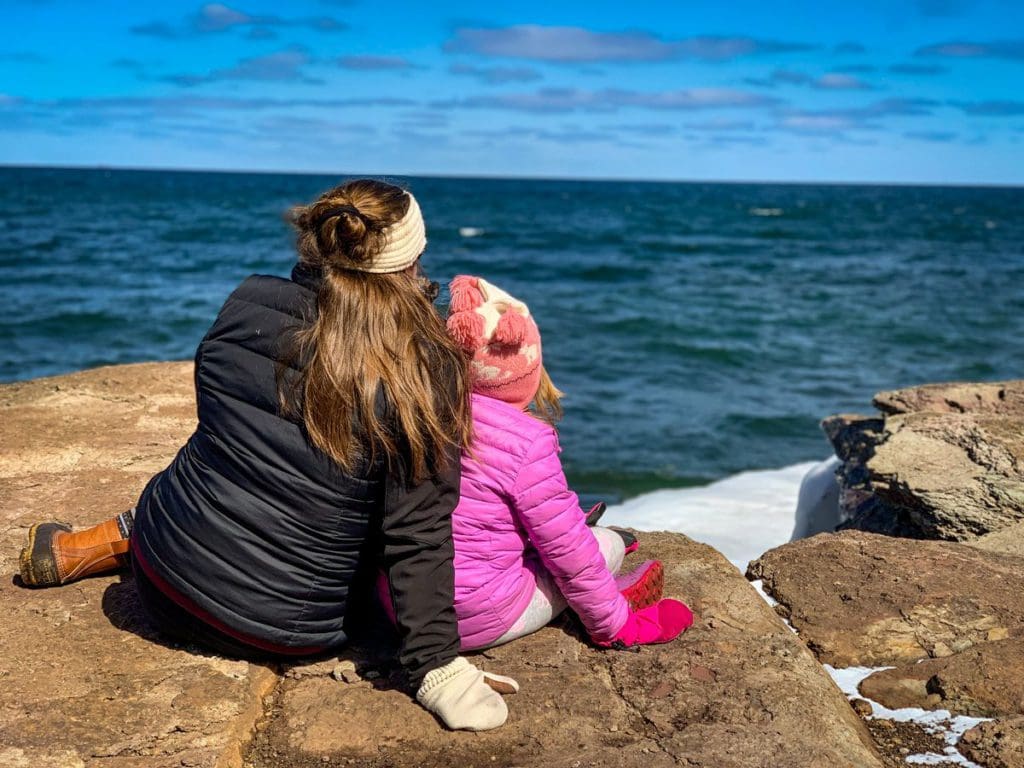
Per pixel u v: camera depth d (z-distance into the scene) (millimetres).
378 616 2535
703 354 17031
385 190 2164
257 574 2238
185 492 2273
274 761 2141
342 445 2107
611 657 2504
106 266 29234
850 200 135750
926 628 2871
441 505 2197
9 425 4176
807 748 2111
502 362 2295
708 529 7227
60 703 2230
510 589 2430
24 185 107812
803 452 11234
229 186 127062
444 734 2203
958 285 28578
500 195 125812
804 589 3123
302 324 2131
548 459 2312
